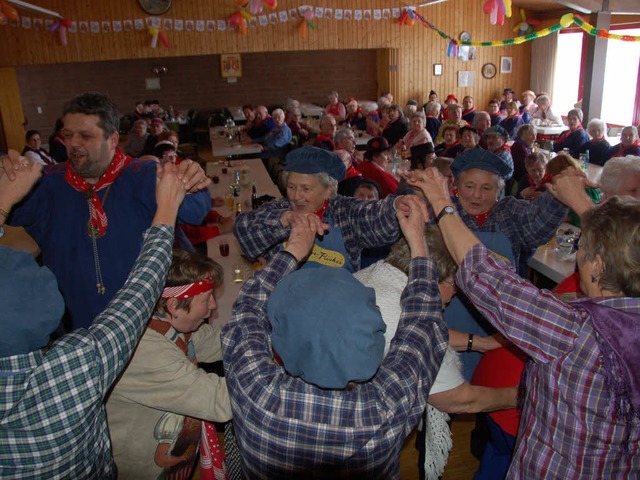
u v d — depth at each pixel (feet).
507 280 3.87
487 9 28.09
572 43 37.88
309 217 4.76
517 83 41.09
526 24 39.06
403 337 3.82
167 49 33.91
